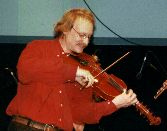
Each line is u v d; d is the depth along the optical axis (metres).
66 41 2.24
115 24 3.73
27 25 3.69
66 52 2.30
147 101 3.40
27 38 3.61
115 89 2.46
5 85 3.23
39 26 3.69
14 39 3.56
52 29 3.69
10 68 3.18
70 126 2.15
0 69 3.25
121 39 3.68
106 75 2.53
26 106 2.08
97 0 3.68
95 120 2.29
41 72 2.03
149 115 2.35
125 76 3.37
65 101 2.14
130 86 3.38
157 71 3.25
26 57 2.11
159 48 3.40
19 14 3.67
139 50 3.38
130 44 3.62
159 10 3.75
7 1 3.65
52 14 3.68
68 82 2.26
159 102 3.41
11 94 3.29
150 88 3.38
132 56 3.37
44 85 2.09
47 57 2.17
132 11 3.73
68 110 2.15
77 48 2.22
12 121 2.13
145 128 3.42
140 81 3.37
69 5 3.67
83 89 2.31
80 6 3.68
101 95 2.44
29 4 3.66
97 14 3.71
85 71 2.07
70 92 2.30
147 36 3.75
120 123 3.42
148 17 3.75
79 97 2.33
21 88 2.15
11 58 3.33
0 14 3.66
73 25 2.18
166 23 3.77
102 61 3.32
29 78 2.06
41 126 2.05
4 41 3.51
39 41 2.24
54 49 2.23
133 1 3.72
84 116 2.30
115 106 2.26
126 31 3.75
